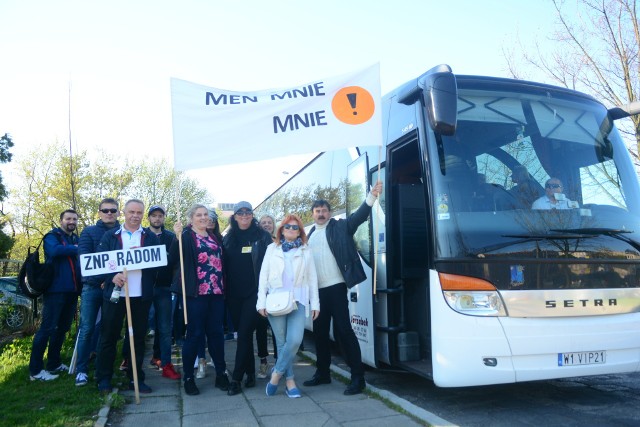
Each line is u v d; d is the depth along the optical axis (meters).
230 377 6.90
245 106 6.00
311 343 10.38
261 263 5.96
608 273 5.04
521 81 5.82
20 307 11.98
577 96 5.99
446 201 5.06
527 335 4.69
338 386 6.13
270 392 5.71
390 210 6.09
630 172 5.74
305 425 4.66
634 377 6.46
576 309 4.87
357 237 7.09
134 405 5.41
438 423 4.57
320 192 9.27
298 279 5.58
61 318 6.89
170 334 6.87
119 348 8.86
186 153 5.86
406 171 6.38
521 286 4.79
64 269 6.65
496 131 5.46
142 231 6.00
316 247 6.08
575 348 4.78
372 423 4.68
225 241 6.29
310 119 5.95
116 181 32.47
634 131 12.66
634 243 5.21
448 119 4.70
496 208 5.07
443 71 4.95
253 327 6.09
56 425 4.55
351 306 6.98
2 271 16.03
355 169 7.27
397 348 5.94
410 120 5.72
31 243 29.44
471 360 4.67
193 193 40.06
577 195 5.37
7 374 6.77
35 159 29.97
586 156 5.65
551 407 5.26
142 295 5.88
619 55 12.99
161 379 6.68
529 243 4.91
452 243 4.90
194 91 6.02
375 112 5.90
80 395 5.60
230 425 4.69
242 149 5.89
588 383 6.21
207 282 5.91
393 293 5.98
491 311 4.72
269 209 15.06
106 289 5.77
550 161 5.52
